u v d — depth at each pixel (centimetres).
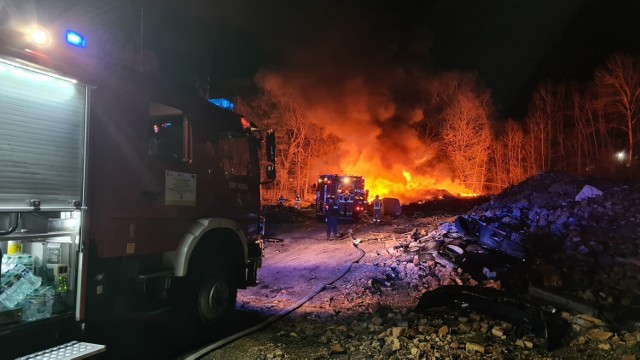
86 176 429
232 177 654
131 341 557
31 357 380
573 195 1209
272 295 827
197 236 558
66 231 414
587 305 583
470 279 802
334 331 578
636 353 460
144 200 502
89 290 439
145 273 509
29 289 389
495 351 485
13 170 375
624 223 948
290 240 1639
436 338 525
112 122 467
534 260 866
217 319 605
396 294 793
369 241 1462
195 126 584
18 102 382
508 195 1429
